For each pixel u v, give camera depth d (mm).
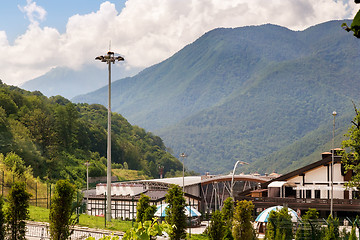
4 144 105125
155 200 63562
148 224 9523
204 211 107438
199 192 110562
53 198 25438
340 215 69812
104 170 162375
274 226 39156
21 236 25453
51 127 142250
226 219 40562
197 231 54062
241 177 111312
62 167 129750
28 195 25875
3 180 60531
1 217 24375
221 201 114125
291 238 38312
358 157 50812
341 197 71562
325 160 72125
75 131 162500
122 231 39625
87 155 163750
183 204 34250
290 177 74125
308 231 36969
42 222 41281
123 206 67125
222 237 34500
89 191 90312
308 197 73562
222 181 112625
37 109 140250
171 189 34406
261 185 76188
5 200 37656
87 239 10094
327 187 68688
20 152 108188
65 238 25297
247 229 37781
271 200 66688
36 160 113875
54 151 130625
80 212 60344
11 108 138500
